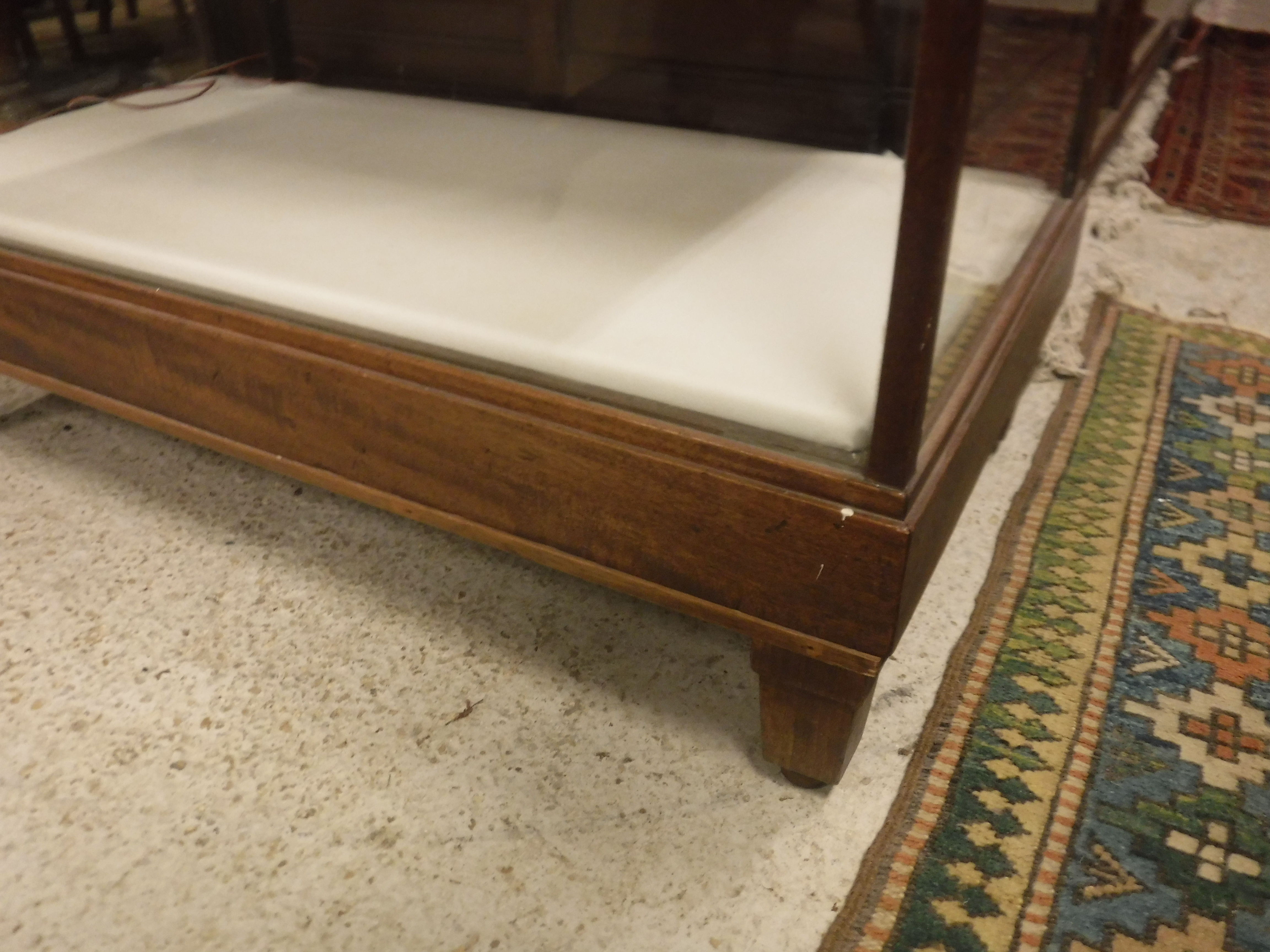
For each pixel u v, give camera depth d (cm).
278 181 102
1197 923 73
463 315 75
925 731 89
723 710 93
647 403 69
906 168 52
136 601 105
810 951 73
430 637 100
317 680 96
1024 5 68
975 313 77
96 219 94
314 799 84
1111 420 132
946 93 49
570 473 72
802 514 64
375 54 140
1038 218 101
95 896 77
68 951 73
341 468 85
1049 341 143
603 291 78
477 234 89
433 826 82
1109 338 150
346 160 108
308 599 105
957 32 47
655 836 81
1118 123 143
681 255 84
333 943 73
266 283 82
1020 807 82
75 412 137
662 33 121
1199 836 79
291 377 82
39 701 93
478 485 78
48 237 92
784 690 76
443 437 77
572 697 94
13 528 115
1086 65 104
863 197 96
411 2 133
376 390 78
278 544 113
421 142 114
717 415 67
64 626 102
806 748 79
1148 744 87
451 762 87
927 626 101
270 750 89
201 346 86
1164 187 197
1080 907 74
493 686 95
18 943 73
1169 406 134
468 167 106
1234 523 113
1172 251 175
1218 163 205
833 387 66
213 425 91
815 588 67
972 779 84
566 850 80
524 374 73
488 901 76
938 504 69
